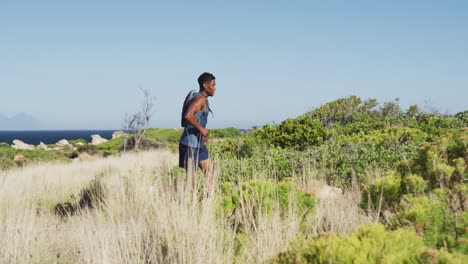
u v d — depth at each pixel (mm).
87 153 29219
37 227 5320
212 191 4520
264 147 11133
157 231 3984
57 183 11070
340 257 2305
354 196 5344
